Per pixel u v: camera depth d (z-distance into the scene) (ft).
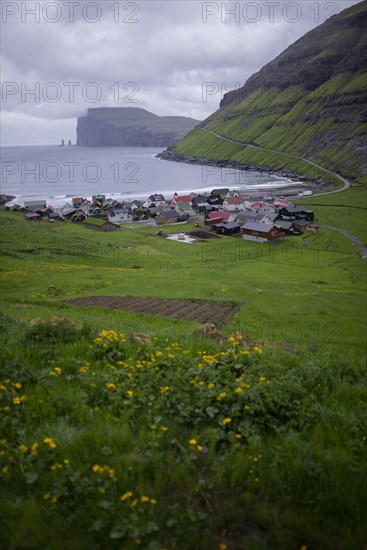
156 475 19.42
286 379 29.58
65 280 179.63
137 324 89.92
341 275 252.01
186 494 18.85
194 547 16.15
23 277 181.16
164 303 135.44
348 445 22.20
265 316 125.59
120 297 143.43
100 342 37.35
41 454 21.02
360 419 24.84
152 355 34.42
